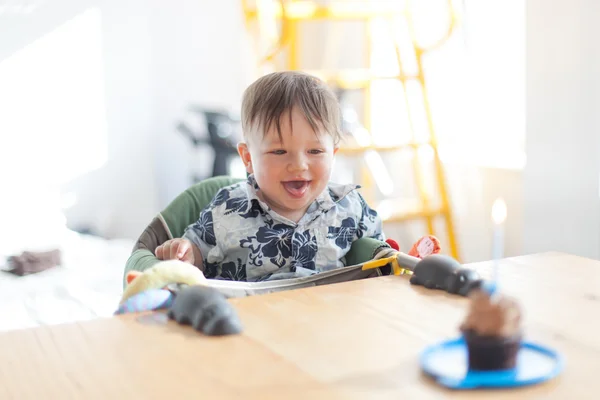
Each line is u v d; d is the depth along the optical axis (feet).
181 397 1.93
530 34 6.72
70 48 10.43
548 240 6.79
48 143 10.38
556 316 2.60
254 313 2.69
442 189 8.42
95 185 10.75
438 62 8.92
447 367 2.09
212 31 11.17
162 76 11.03
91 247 9.57
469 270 2.96
